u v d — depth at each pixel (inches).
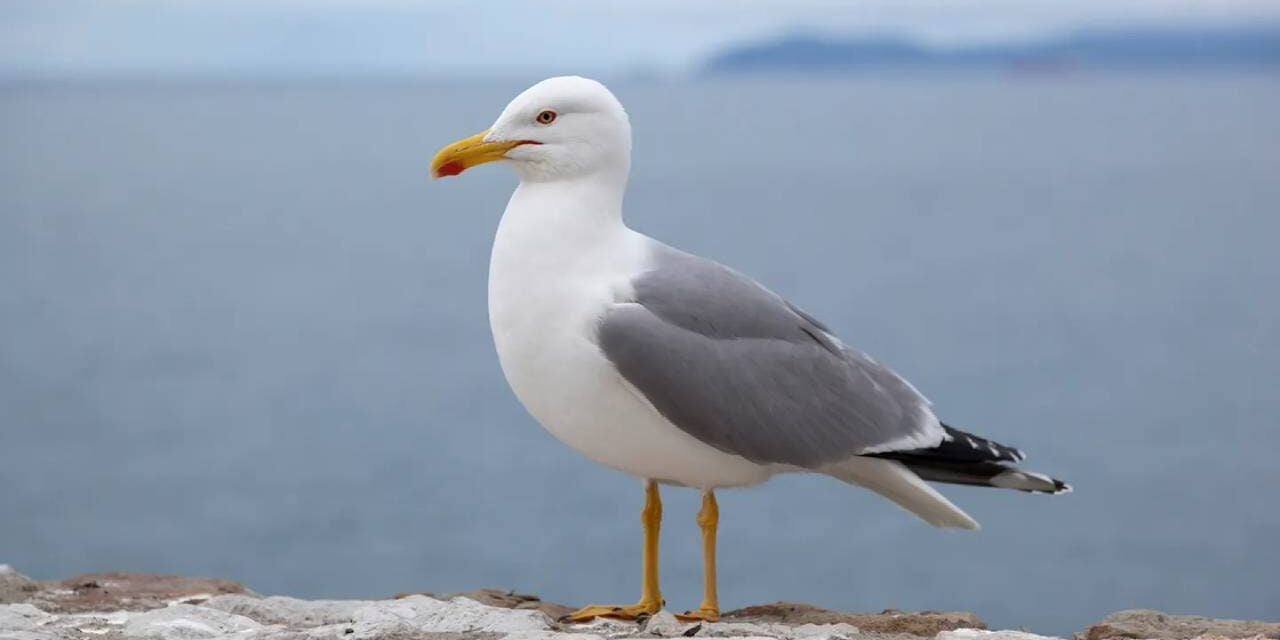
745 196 5152.6
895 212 4601.4
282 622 321.7
